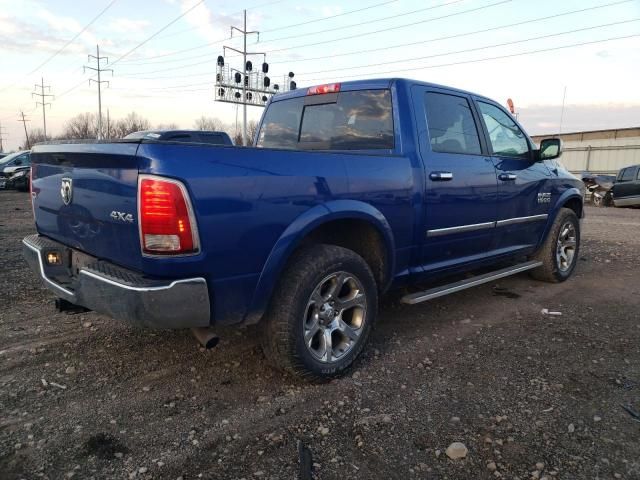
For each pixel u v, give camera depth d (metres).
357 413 2.78
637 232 10.14
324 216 2.96
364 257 3.58
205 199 2.45
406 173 3.55
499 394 3.01
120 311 2.49
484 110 4.58
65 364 3.34
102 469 2.28
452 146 4.09
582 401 2.94
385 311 4.59
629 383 3.17
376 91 3.88
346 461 2.36
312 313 3.04
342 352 3.20
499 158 4.55
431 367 3.38
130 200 2.44
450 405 2.88
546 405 2.88
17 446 2.43
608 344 3.82
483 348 3.72
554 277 5.58
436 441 2.53
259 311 2.80
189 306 2.48
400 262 3.66
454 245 4.12
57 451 2.40
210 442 2.49
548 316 4.49
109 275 2.56
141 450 2.42
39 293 4.93
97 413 2.74
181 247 2.40
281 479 2.22
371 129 3.86
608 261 7.01
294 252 3.06
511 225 4.75
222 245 2.53
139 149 2.37
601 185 19.09
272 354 3.00
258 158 2.69
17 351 3.53
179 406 2.83
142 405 2.84
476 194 4.19
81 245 2.97
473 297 5.09
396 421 2.70
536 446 2.49
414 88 3.86
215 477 2.23
